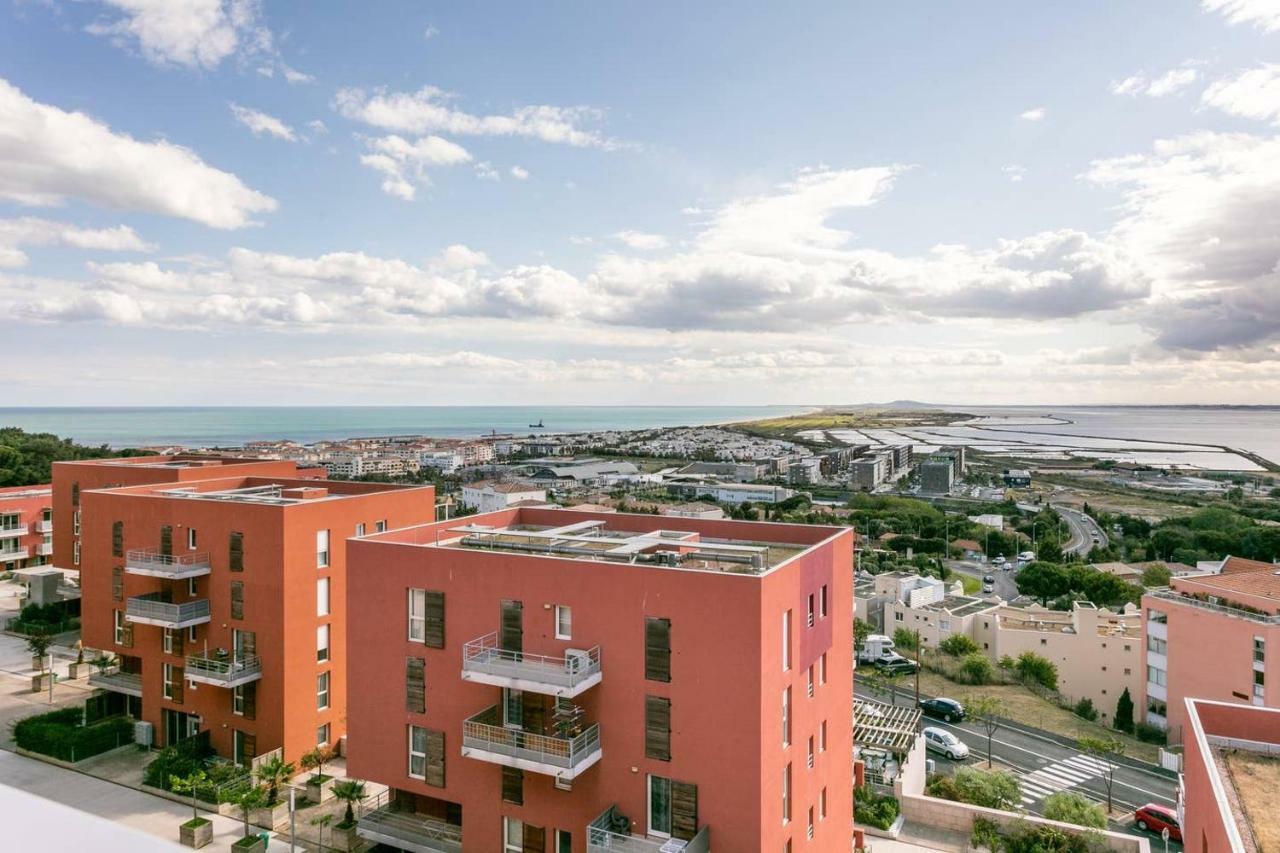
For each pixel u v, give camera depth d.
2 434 157.75
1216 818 20.97
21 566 93.31
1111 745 57.69
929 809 43.56
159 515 48.56
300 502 45.31
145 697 48.88
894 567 129.88
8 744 48.59
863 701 59.75
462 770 31.38
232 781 40.78
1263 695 59.34
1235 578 68.44
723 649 26.95
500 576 30.55
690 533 35.84
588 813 29.05
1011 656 81.19
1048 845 39.75
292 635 44.38
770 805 27.19
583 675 27.91
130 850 3.38
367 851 36.81
